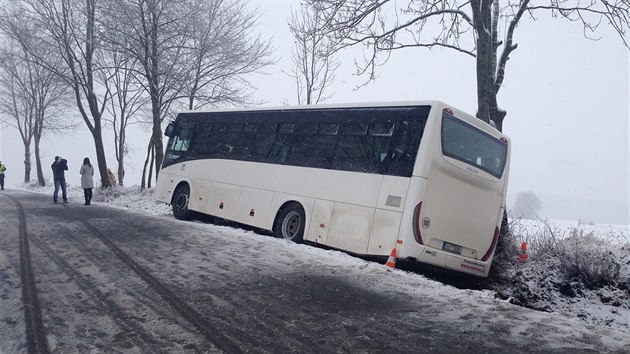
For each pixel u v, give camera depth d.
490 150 9.17
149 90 21.95
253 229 12.56
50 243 8.64
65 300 5.33
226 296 5.73
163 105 22.72
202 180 12.99
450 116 8.43
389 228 8.18
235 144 12.30
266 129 11.48
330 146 9.74
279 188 10.56
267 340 4.40
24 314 4.83
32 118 38.28
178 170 14.00
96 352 3.98
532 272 9.89
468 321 5.17
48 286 5.86
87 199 17.25
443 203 8.23
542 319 5.33
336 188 9.30
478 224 8.80
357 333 4.68
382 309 5.52
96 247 8.39
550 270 9.79
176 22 19.75
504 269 10.16
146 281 6.23
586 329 5.01
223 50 21.75
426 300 5.99
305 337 4.52
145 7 19.52
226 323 4.80
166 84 21.28
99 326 4.58
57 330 4.43
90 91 23.08
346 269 7.48
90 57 22.69
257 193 11.12
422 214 7.96
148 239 9.38
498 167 9.30
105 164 24.84
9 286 5.80
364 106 9.38
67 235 9.59
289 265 7.60
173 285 6.09
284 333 4.60
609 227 15.57
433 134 8.11
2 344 4.08
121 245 8.64
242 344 4.27
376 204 8.49
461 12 12.35
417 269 9.23
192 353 4.04
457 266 8.40
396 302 5.84
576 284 9.31
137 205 18.61
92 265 7.02
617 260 9.71
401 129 8.55
